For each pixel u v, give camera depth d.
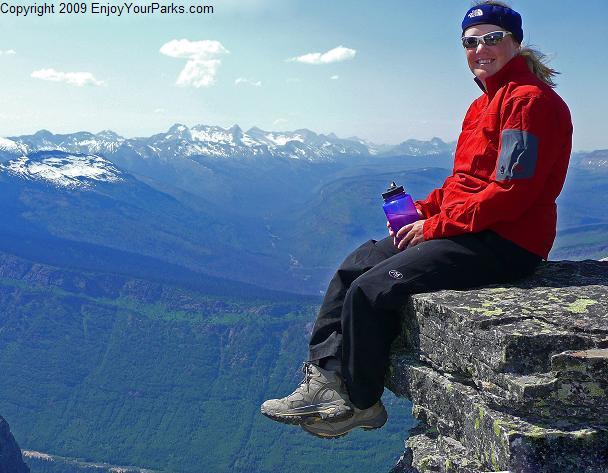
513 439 1.89
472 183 2.47
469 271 2.40
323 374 2.48
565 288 2.34
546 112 2.33
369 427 2.52
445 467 2.12
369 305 2.40
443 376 2.22
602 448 1.87
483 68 2.51
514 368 1.96
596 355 1.88
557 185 2.44
